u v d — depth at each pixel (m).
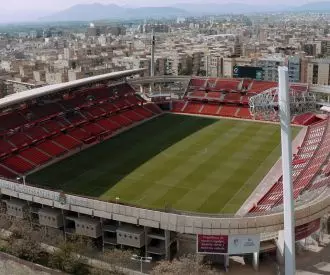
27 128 157.00
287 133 80.12
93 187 125.56
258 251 87.19
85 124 174.50
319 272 85.38
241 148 158.00
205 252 87.81
